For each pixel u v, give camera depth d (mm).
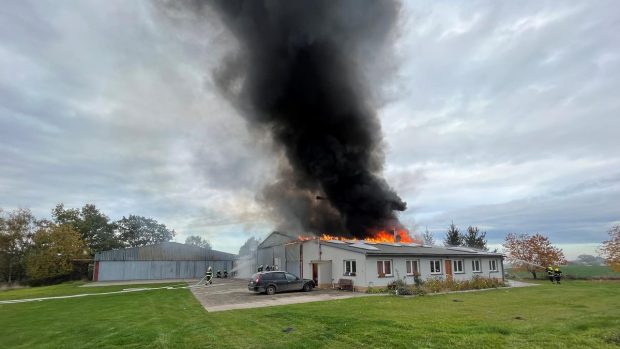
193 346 8023
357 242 25641
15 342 9781
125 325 11219
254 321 10844
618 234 31547
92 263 48594
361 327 9156
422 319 10328
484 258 28141
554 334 8000
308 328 9422
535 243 34844
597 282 27781
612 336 7625
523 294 18266
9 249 49000
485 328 8711
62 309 16562
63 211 59656
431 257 24297
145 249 43406
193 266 45094
